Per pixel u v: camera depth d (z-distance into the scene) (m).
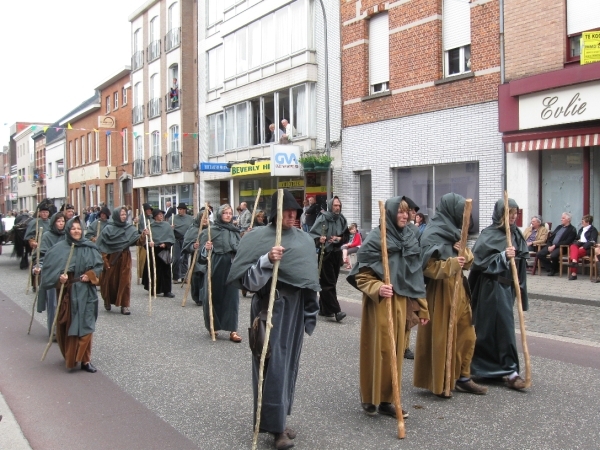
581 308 10.09
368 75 18.19
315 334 8.58
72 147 47.28
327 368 6.81
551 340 8.02
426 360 5.71
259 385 4.41
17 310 11.09
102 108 40.47
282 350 4.58
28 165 62.22
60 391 6.18
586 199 13.27
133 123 35.12
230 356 7.49
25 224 18.08
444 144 15.79
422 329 5.73
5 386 6.39
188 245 11.11
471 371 6.14
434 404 5.52
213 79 27.00
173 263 14.90
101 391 6.16
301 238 4.78
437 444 4.61
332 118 19.41
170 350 7.82
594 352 7.36
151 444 4.76
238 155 24.52
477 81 14.91
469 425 4.99
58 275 6.80
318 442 4.69
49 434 5.02
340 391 5.99
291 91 21.02
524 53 13.80
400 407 4.78
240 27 23.91
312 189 20.44
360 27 18.09
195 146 28.67
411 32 16.55
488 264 5.92
